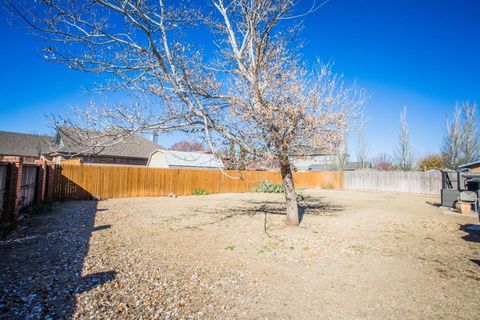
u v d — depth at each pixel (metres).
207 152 8.06
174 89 5.96
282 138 6.95
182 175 20.02
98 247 6.04
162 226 8.50
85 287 3.99
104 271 4.63
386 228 8.81
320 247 6.39
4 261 4.96
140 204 14.05
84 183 15.76
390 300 3.86
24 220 8.88
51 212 10.66
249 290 4.12
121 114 6.00
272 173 25.62
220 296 3.90
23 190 9.82
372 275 4.77
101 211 11.34
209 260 5.41
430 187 24.12
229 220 9.64
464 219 10.70
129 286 4.10
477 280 4.59
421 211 12.93
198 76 6.83
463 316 3.44
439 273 4.90
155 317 3.29
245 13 6.84
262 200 16.69
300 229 8.18
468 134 27.31
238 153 7.71
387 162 47.09
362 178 29.09
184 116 6.77
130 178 17.53
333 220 9.94
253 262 5.34
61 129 5.31
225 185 22.53
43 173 12.33
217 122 7.15
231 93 7.17
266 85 7.03
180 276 4.57
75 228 7.88
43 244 6.13
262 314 3.44
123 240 6.72
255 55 7.54
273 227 8.43
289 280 4.51
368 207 14.24
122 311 3.39
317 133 7.11
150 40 5.26
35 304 3.44
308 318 3.37
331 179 30.72
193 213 11.23
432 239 7.43
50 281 4.14
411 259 5.66
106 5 4.69
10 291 3.77
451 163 28.02
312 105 6.94
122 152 29.23
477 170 17.98
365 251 6.16
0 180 7.39
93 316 3.24
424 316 3.44
